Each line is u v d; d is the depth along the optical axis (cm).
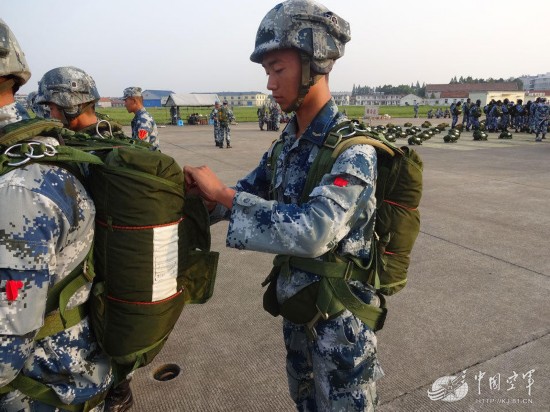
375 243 147
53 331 110
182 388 242
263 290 368
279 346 284
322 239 118
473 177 875
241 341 290
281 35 124
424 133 1694
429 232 517
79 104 267
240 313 328
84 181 112
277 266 150
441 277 389
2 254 92
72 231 104
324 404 143
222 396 235
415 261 427
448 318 317
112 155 112
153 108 7519
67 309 111
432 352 274
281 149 150
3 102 110
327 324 138
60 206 99
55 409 116
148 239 112
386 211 148
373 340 142
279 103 135
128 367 128
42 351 110
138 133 514
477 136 1672
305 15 124
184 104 3200
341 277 136
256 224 120
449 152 1301
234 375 254
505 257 437
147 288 114
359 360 138
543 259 431
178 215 120
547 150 1341
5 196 93
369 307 139
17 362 96
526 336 292
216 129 1448
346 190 121
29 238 94
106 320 116
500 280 382
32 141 103
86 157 105
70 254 106
